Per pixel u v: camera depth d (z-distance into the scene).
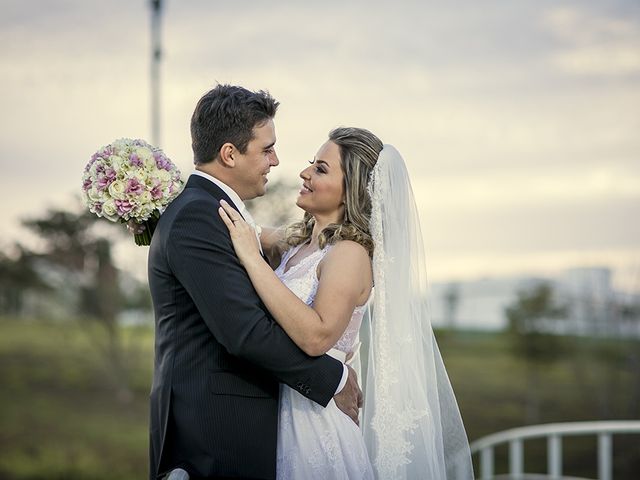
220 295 2.78
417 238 3.24
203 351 2.88
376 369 3.14
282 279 3.16
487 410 13.92
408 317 3.15
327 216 3.22
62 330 15.10
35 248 15.12
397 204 3.18
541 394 13.93
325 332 2.88
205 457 2.83
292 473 3.03
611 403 13.73
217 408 2.85
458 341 14.37
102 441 14.53
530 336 14.07
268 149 3.01
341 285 2.99
